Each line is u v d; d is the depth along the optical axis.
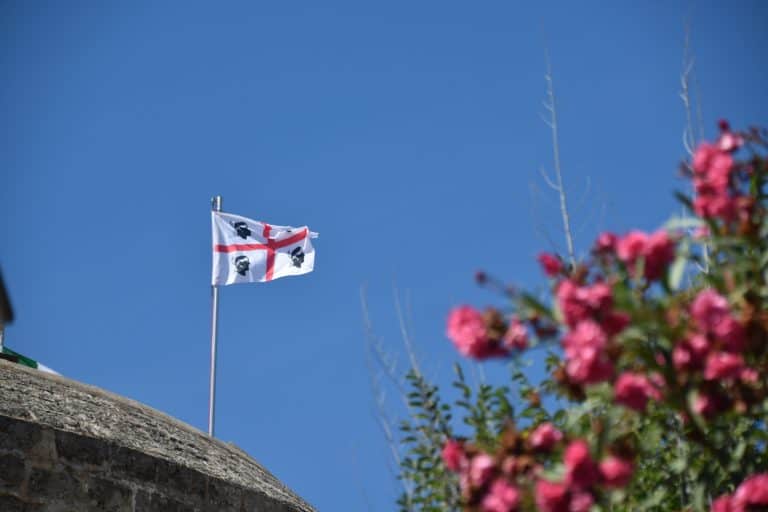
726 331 6.54
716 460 8.17
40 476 16.23
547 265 7.17
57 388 17.92
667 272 6.82
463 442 7.91
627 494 8.24
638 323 6.61
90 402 18.11
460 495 8.41
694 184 7.30
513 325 6.77
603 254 7.15
